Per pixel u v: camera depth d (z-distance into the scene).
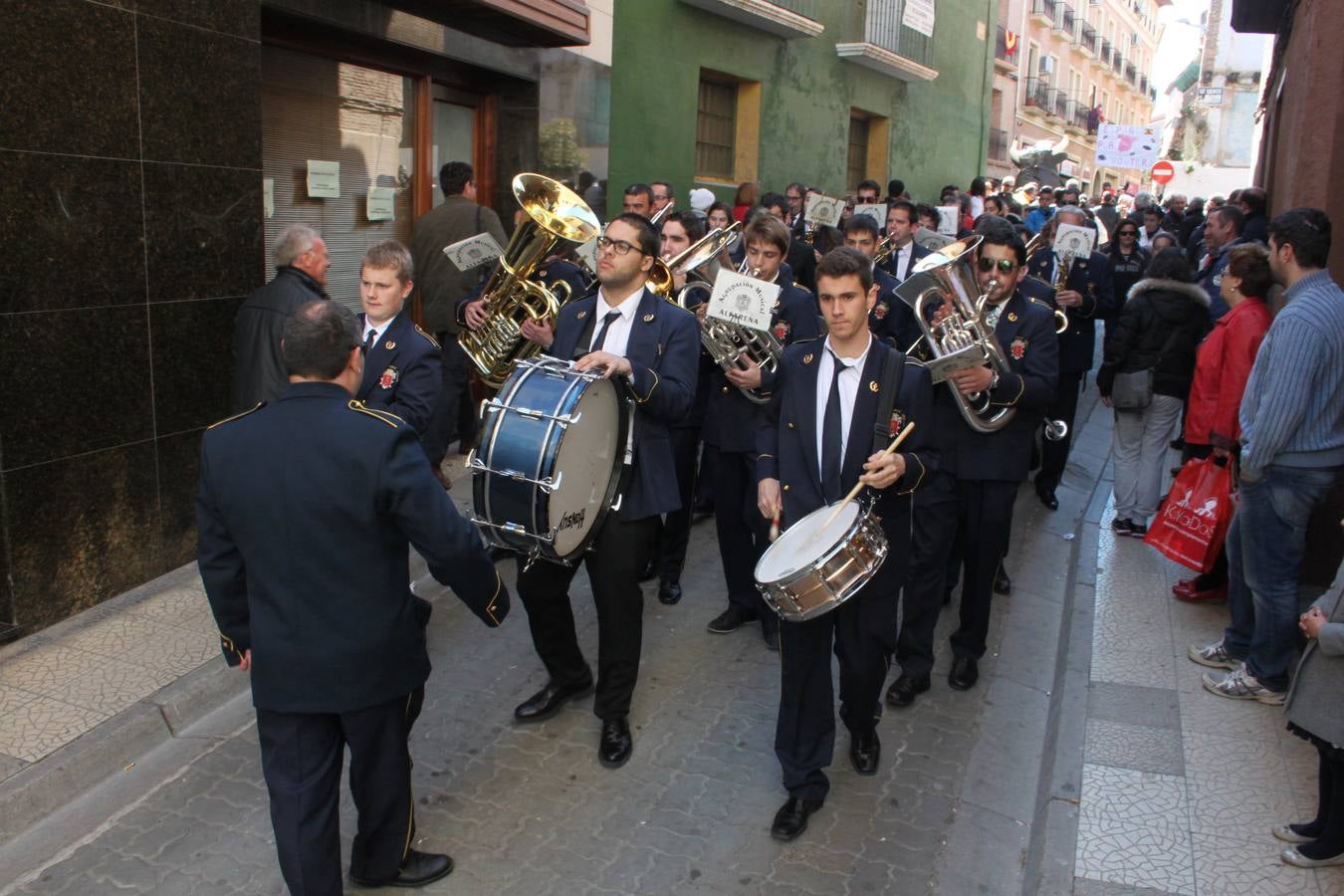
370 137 7.04
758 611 5.03
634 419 3.75
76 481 4.62
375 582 2.68
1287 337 3.78
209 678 4.18
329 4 6.02
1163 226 14.43
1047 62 33.75
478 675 4.53
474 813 3.54
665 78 10.29
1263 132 13.74
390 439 2.63
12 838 3.37
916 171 17.28
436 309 6.54
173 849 3.33
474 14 6.81
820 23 13.23
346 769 3.81
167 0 4.83
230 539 2.72
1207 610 5.18
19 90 4.20
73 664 4.25
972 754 4.02
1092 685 4.39
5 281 4.23
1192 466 5.16
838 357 3.44
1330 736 2.96
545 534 3.23
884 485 3.24
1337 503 4.73
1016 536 6.41
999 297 4.32
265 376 4.38
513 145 8.24
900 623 5.04
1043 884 3.13
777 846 3.41
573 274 5.55
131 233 4.77
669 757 3.91
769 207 7.61
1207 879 3.15
